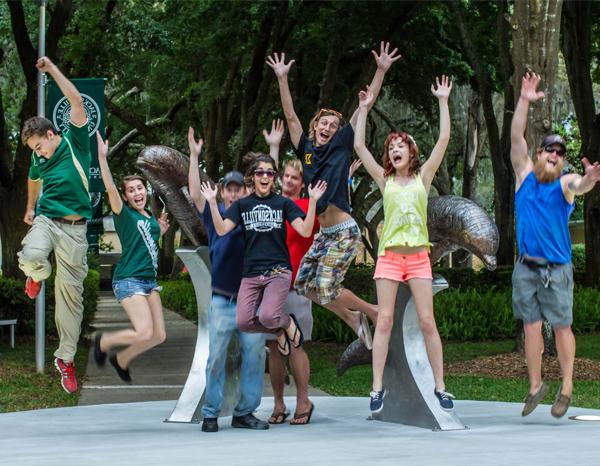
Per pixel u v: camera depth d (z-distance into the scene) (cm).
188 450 592
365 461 540
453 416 704
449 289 2139
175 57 2312
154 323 722
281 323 666
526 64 1332
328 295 691
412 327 725
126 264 711
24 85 2559
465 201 779
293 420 747
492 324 1811
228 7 2014
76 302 712
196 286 759
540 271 682
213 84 2362
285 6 2028
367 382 1211
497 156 2250
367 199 3250
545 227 680
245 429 712
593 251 2294
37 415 814
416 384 712
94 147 1338
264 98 2181
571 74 2148
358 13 1942
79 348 1670
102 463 539
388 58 709
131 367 1398
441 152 694
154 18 2106
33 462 546
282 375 756
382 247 691
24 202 1769
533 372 704
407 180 690
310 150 704
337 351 1641
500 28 1988
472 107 3123
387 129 3077
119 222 711
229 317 695
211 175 2644
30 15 2034
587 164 655
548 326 1375
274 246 671
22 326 1756
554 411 700
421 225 682
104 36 1912
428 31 2203
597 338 1780
